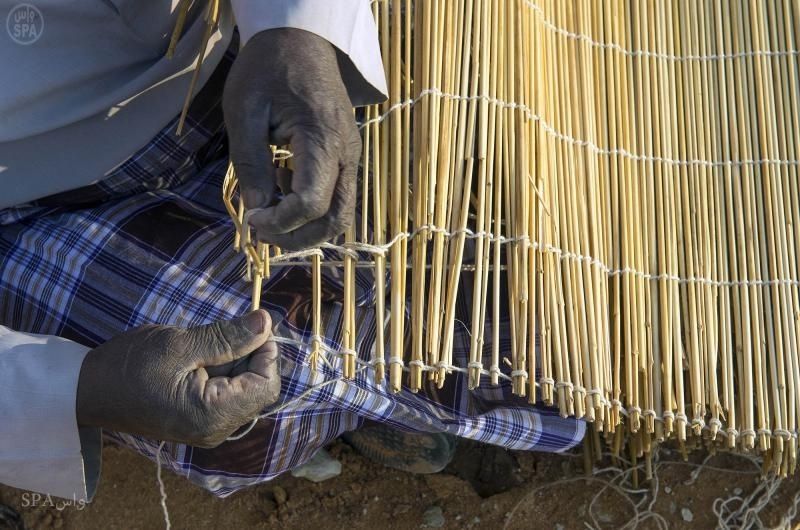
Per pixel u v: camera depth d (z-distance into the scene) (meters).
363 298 1.45
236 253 1.48
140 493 1.78
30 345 1.24
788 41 1.57
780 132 1.52
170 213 1.53
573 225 1.36
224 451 1.43
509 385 1.52
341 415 1.50
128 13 1.33
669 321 1.40
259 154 1.11
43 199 1.53
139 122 1.48
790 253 1.46
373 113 1.34
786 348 1.42
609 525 1.80
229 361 1.19
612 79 1.50
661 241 1.44
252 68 1.12
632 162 1.47
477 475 1.86
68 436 1.22
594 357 1.29
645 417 1.36
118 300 1.43
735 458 1.86
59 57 1.34
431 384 1.49
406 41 1.35
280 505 1.78
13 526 1.73
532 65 1.39
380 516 1.79
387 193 1.30
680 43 1.56
